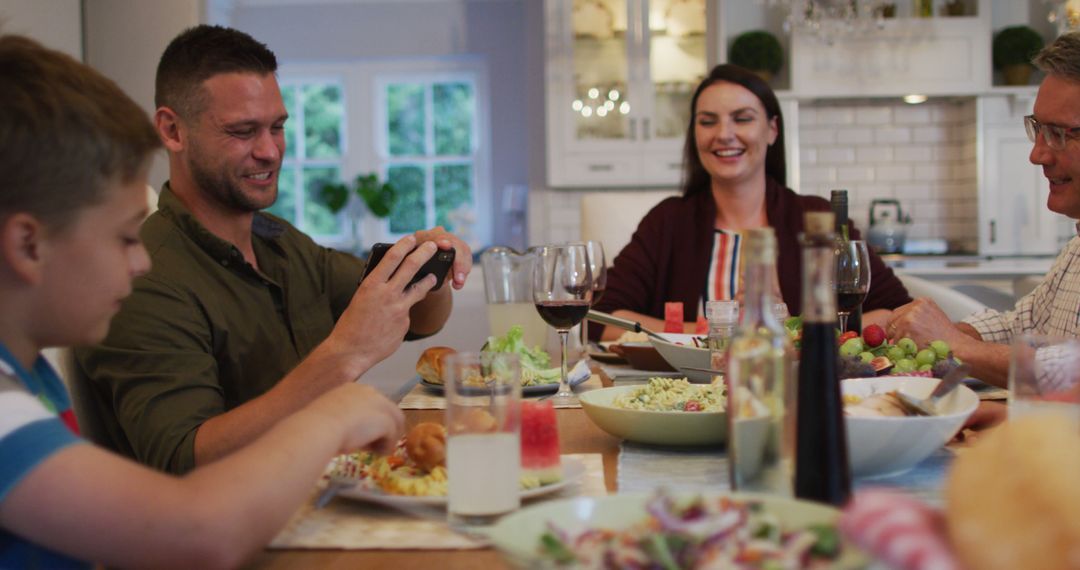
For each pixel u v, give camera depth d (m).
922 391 1.17
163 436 1.32
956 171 5.59
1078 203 1.81
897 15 5.24
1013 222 5.30
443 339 5.25
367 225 7.21
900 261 5.05
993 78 5.46
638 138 5.42
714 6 5.31
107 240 0.84
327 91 7.19
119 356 1.39
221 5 6.64
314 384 1.35
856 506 0.54
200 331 1.50
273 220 1.89
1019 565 0.50
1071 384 0.91
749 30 5.52
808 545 0.59
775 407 0.79
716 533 0.60
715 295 2.79
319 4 6.97
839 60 5.24
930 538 0.51
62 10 4.21
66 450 0.74
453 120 7.16
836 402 0.77
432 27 6.97
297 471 0.82
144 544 0.74
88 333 0.86
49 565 0.80
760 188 2.88
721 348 1.41
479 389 0.87
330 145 7.20
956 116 5.58
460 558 0.80
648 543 0.59
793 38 5.24
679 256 2.85
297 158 7.20
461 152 7.16
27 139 0.78
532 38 5.80
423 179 7.19
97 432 1.46
